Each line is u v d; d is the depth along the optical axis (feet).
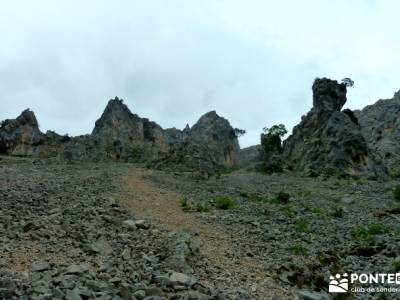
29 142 262.88
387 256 63.16
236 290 46.39
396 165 242.78
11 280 36.27
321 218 90.79
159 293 40.52
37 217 63.98
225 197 105.81
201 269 52.21
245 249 64.08
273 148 279.69
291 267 55.31
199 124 399.65
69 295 35.42
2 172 132.57
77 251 50.85
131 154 280.92
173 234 63.16
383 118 319.06
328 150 210.59
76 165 191.01
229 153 389.60
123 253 51.47
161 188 120.37
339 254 64.18
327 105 240.32
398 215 95.04
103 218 68.23
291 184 161.89
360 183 166.09
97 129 309.42
